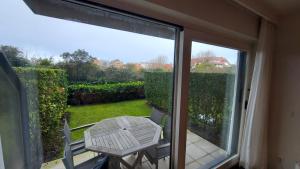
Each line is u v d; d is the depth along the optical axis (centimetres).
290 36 193
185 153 158
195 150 181
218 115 201
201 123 182
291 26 191
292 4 168
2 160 77
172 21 128
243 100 217
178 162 154
